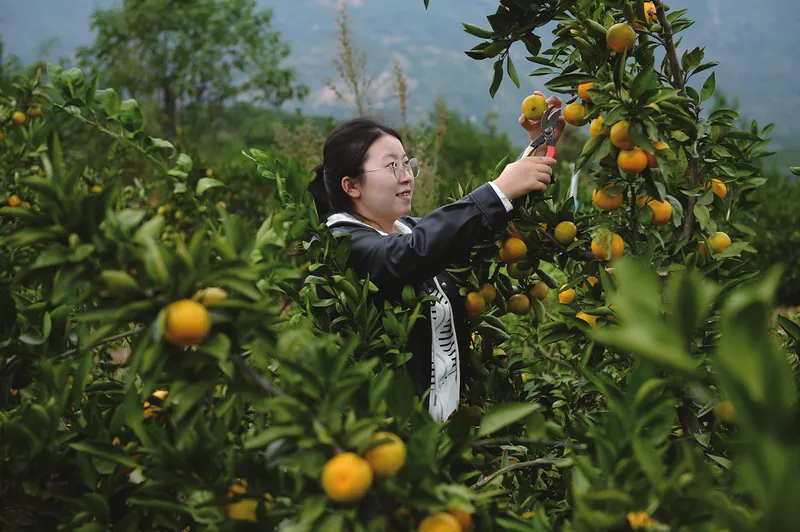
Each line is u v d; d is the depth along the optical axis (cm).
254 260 129
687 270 167
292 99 2755
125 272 107
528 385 212
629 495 100
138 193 441
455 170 1292
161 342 106
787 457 68
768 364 69
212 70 2470
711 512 95
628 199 182
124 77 2309
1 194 277
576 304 198
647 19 179
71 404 134
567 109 178
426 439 108
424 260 171
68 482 127
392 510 107
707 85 186
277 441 111
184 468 115
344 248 175
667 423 114
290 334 114
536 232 190
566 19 183
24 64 1579
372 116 210
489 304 205
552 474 176
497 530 123
